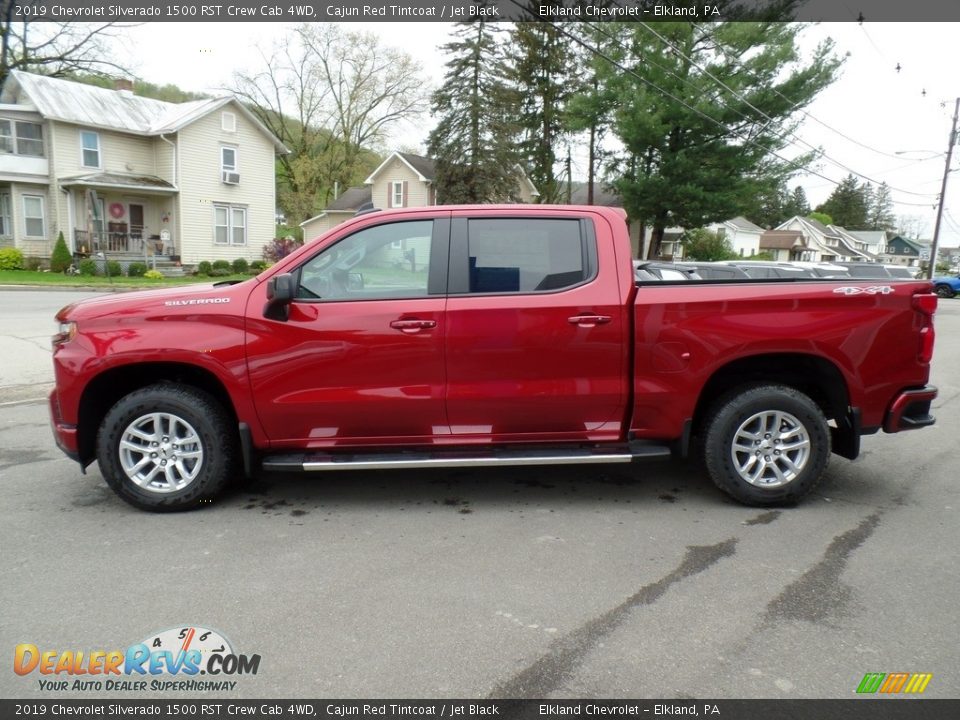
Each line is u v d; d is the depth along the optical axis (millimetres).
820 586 3434
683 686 2635
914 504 4652
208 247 31422
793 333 4309
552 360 4293
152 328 4195
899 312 4379
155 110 31859
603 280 4328
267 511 4445
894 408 4422
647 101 27125
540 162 41188
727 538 4039
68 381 4219
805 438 4418
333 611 3166
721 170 28688
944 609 3211
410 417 4336
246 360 4195
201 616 3115
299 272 4285
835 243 85000
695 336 4293
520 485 4988
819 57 26203
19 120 27141
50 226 28328
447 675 2697
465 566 3648
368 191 47094
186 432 4363
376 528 4168
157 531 4094
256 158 32844
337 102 49375
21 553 3770
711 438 4449
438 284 4305
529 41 38812
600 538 4031
